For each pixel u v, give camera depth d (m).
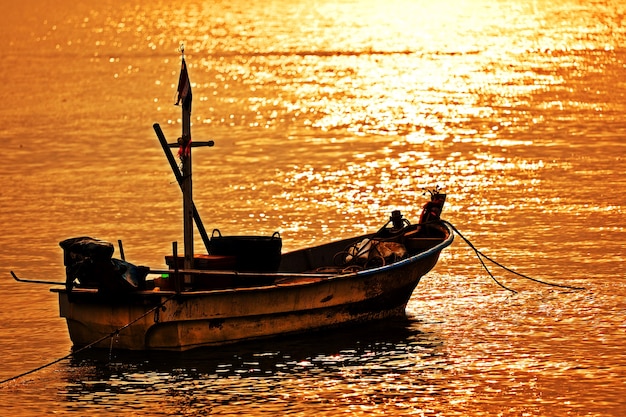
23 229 99.38
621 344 64.88
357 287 66.31
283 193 114.44
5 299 77.19
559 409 55.28
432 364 61.94
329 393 57.84
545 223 97.31
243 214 104.12
